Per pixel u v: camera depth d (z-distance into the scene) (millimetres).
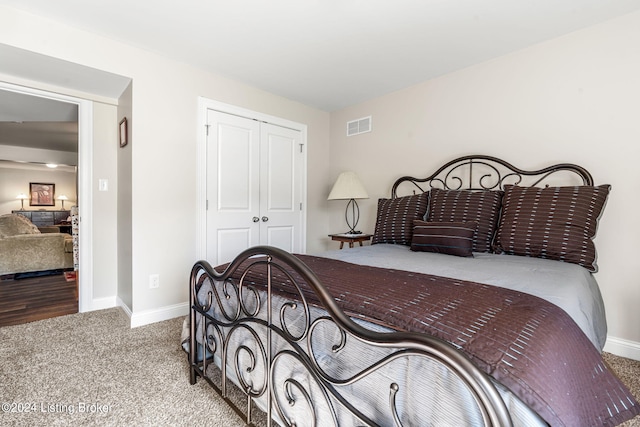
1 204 7121
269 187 3305
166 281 2578
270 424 1141
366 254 2035
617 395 780
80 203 2719
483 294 1061
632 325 1916
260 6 1882
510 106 2414
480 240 2170
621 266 1951
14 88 2359
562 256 1802
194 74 2701
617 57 1959
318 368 943
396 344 704
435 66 2648
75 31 2115
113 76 2334
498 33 2145
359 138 3557
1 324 2455
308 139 3668
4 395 1524
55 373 1727
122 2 1845
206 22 2049
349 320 837
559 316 918
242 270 1484
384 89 3150
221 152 2902
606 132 1998
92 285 2787
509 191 2191
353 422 901
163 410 1418
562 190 1955
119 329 2348
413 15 1956
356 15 1962
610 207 1984
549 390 619
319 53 2447
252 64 2639
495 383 654
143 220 2451
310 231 3725
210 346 1557
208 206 2826
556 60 2193
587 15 1939
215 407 1446
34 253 4160
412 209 2588
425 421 750
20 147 5523
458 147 2721
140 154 2424
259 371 1262
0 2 1835
